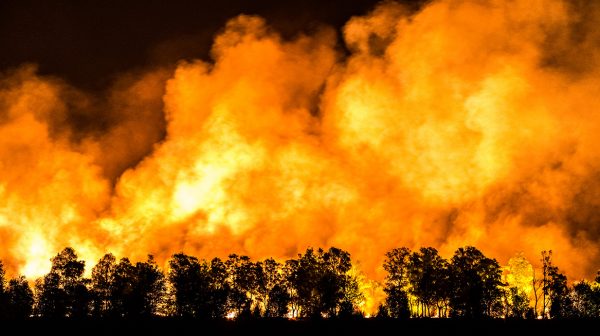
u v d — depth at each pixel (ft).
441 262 444.96
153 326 395.96
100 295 437.17
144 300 428.97
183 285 426.92
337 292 441.68
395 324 400.26
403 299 441.27
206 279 432.25
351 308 435.12
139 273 434.30
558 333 373.20
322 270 444.96
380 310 444.96
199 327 393.29
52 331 378.73
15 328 384.47
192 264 440.45
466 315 432.25
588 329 381.60
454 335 370.94
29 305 432.25
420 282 440.86
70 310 424.46
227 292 433.07
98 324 399.03
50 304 424.46
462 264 438.40
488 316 432.66
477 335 370.32
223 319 421.59
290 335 373.81
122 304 428.15
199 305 424.46
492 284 433.48
